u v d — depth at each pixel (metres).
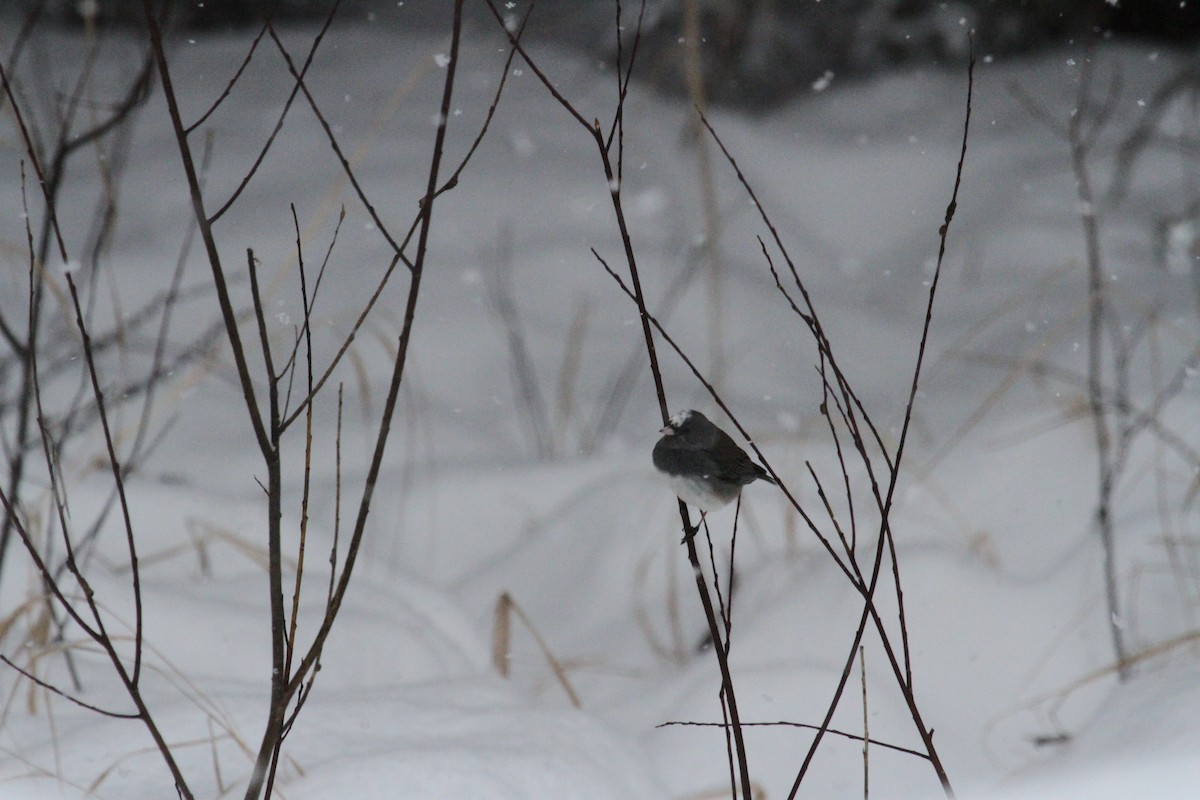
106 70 18.34
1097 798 4.62
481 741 5.31
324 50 22.83
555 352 12.56
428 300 13.03
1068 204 16.89
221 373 10.22
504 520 9.52
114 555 7.57
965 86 21.22
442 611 7.93
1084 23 21.92
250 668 6.43
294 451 10.06
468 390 11.70
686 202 16.91
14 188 15.37
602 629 8.37
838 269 15.71
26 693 5.68
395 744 5.26
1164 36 22.14
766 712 6.54
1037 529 8.71
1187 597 7.38
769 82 20.66
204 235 3.54
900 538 8.48
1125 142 16.61
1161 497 7.97
